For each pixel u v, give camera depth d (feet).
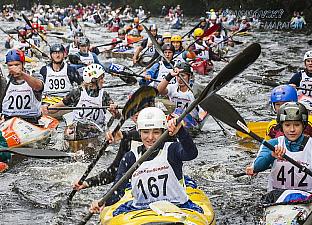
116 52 97.81
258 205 28.55
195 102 21.83
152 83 50.96
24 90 38.93
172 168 22.54
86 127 38.14
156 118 22.29
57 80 45.47
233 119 22.54
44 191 30.78
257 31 164.35
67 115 39.93
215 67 82.48
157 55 58.54
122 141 24.52
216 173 33.88
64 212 27.78
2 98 39.04
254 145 40.37
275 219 21.83
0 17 275.59
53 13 235.81
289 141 23.79
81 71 52.13
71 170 34.42
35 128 38.68
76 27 133.28
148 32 44.88
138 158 22.62
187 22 207.00
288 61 92.32
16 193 30.55
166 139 22.61
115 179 23.11
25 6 337.31
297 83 43.29
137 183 22.45
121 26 183.11
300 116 23.29
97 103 38.27
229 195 30.09
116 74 51.47
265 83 47.26
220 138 42.45
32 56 88.07
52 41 136.46
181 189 22.74
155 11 257.14
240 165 35.50
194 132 42.91
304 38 141.49
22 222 26.71
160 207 21.56
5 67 74.90
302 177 23.80
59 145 39.34
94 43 131.54
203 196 24.41
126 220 21.45
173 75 37.78
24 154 23.16
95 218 26.96
